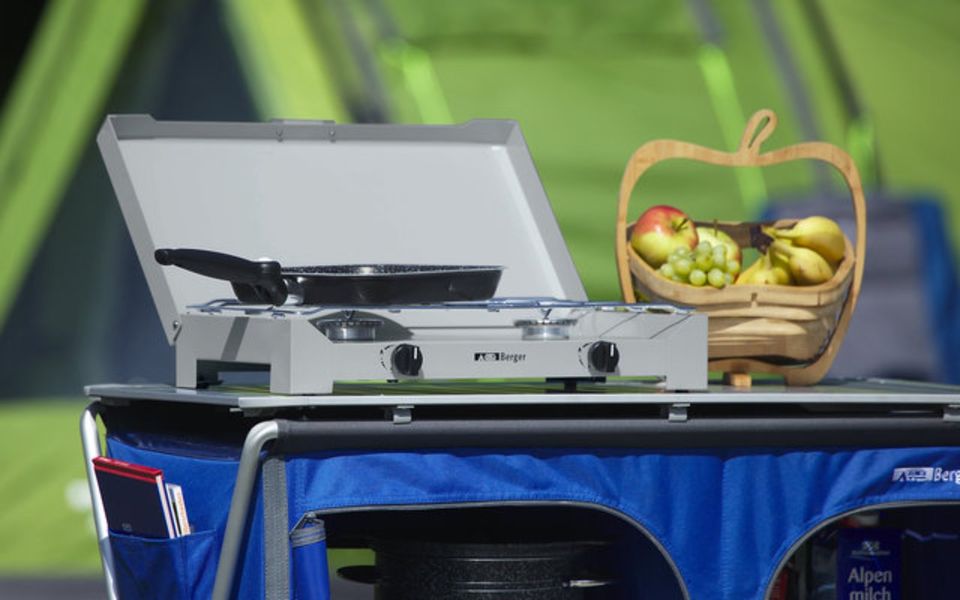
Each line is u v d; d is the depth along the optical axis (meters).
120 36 20.62
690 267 9.46
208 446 8.33
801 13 21.22
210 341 8.55
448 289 8.36
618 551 9.63
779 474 8.66
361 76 20.45
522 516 10.07
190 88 20.61
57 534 20.12
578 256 20.47
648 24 20.77
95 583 19.42
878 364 20.95
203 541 7.80
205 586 7.81
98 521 8.81
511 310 9.62
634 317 8.66
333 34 20.47
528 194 10.14
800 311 9.52
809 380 9.78
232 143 9.78
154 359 20.84
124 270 20.80
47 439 20.44
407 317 9.36
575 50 20.62
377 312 8.88
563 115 20.56
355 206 9.80
